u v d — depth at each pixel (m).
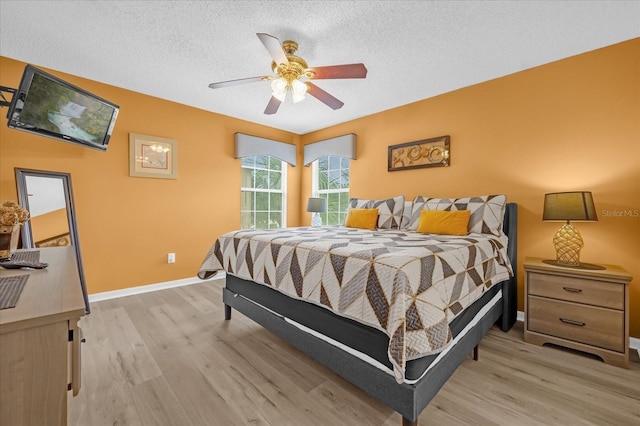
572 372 1.72
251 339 2.13
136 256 3.18
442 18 1.90
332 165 4.57
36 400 0.73
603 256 2.20
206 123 3.71
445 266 1.49
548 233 2.46
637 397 1.49
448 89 3.03
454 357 1.46
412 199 3.42
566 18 1.88
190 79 2.83
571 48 2.24
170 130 3.40
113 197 3.01
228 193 3.94
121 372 1.68
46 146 2.61
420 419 1.32
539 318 2.08
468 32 2.05
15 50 2.32
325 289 1.51
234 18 1.92
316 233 2.42
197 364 1.78
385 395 1.25
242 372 1.70
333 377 1.67
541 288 2.07
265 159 4.55
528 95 2.57
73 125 2.28
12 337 0.70
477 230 2.44
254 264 2.04
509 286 2.35
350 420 1.32
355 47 2.24
